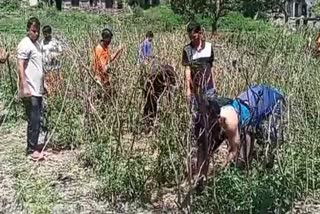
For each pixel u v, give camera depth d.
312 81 5.80
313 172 4.86
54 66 6.86
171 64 6.12
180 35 8.98
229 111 4.35
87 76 6.16
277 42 7.00
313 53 7.48
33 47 5.80
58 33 9.64
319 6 34.31
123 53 7.16
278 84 5.46
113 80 5.69
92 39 7.64
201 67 4.91
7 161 5.72
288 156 4.71
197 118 4.46
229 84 5.78
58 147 6.12
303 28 9.58
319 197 4.77
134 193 4.70
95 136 5.55
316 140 5.00
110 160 4.86
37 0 33.16
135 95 5.25
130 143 5.02
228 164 4.41
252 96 4.45
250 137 4.44
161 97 4.86
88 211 4.53
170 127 4.79
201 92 4.52
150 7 34.88
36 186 4.80
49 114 6.27
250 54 6.14
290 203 4.39
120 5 36.56
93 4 36.72
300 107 5.25
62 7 35.19
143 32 10.45
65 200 4.71
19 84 5.93
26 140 6.48
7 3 30.39
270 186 4.24
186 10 22.17
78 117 6.17
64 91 6.45
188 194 4.38
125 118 5.16
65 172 5.34
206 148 4.44
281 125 4.61
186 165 4.58
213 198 4.29
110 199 4.69
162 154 4.79
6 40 9.96
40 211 4.46
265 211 4.18
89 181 5.11
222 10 22.02
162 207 4.57
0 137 6.70
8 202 4.62
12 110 7.38
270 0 22.66
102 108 5.63
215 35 9.22
